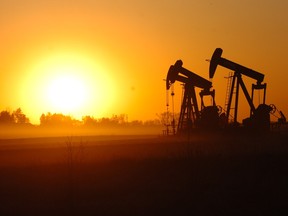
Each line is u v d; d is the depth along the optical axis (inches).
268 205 633.0
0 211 615.2
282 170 948.6
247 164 1016.9
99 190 749.3
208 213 593.3
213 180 825.5
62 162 1042.1
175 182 815.1
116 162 1045.2
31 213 603.5
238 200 662.5
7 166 1022.4
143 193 726.5
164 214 589.6
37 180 848.9
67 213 602.5
